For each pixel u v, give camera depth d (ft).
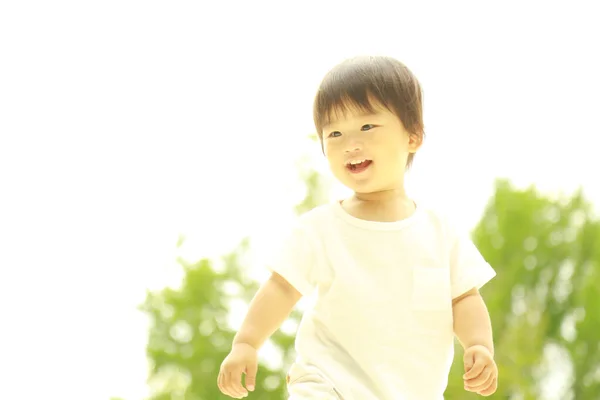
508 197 35.53
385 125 9.02
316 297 9.03
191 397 31.65
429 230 9.31
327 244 9.11
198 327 32.24
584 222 35.17
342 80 9.04
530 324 33.68
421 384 8.82
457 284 9.21
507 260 34.83
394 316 8.82
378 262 8.99
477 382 8.83
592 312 33.09
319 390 8.50
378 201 9.32
